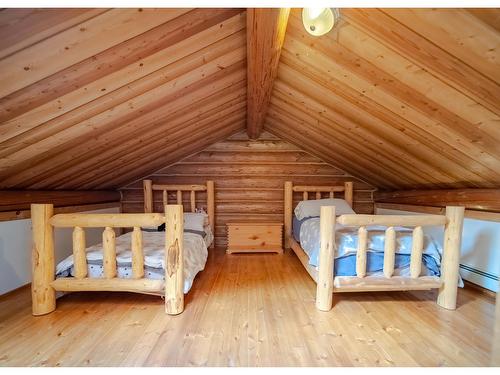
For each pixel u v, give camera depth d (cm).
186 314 206
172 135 308
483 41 122
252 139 442
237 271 316
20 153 197
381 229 262
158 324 191
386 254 214
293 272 312
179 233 207
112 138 245
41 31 118
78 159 256
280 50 188
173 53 168
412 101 185
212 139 409
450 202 292
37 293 203
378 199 444
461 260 276
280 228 403
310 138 365
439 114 183
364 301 231
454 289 215
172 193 441
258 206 446
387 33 144
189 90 224
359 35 155
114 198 424
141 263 214
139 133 262
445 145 216
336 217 216
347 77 197
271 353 158
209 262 356
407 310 215
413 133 223
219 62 203
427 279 218
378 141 272
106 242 212
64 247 315
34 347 163
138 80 178
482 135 181
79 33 126
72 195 330
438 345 167
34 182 260
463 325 191
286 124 358
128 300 232
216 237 445
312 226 301
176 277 205
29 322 194
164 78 189
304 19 138
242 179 444
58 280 211
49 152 215
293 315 205
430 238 236
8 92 140
